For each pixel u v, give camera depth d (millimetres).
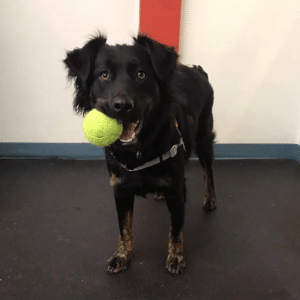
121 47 512
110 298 534
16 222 732
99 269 600
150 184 570
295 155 1102
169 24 926
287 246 666
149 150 532
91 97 529
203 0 945
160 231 714
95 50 522
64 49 912
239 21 971
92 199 838
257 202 834
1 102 1025
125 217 605
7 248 647
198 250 654
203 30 976
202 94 766
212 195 801
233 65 1018
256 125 1091
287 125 1095
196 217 767
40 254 633
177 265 592
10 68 992
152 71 520
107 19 960
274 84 1043
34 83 1011
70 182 926
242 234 706
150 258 631
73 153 1088
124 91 469
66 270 594
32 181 925
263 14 966
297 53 1009
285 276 585
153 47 517
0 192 858
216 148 1099
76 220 748
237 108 1065
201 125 800
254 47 999
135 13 955
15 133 1064
